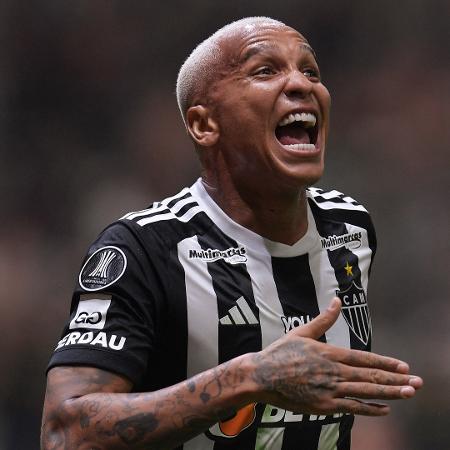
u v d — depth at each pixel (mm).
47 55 31359
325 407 8070
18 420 25188
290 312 9930
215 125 10047
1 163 30219
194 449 9516
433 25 31422
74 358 8938
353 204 11156
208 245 9852
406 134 30031
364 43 31609
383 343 25906
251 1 32000
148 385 9633
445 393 24422
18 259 28203
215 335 9539
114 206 29344
